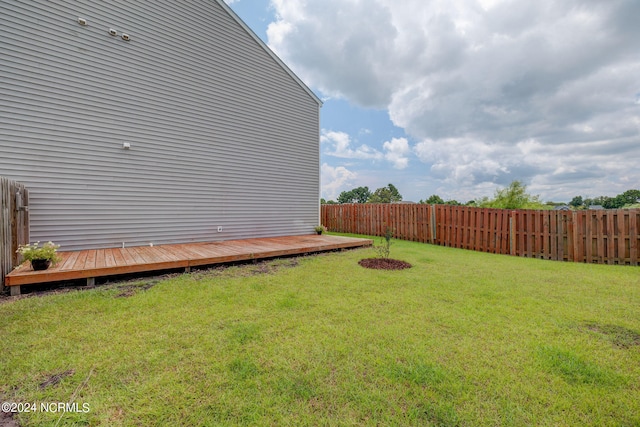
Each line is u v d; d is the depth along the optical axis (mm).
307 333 2592
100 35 5586
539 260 6500
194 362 2105
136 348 2293
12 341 2383
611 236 6090
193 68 6828
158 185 6352
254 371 2004
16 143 4824
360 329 2689
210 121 7137
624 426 1565
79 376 1929
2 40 4723
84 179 5461
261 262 5719
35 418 1561
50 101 5113
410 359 2182
